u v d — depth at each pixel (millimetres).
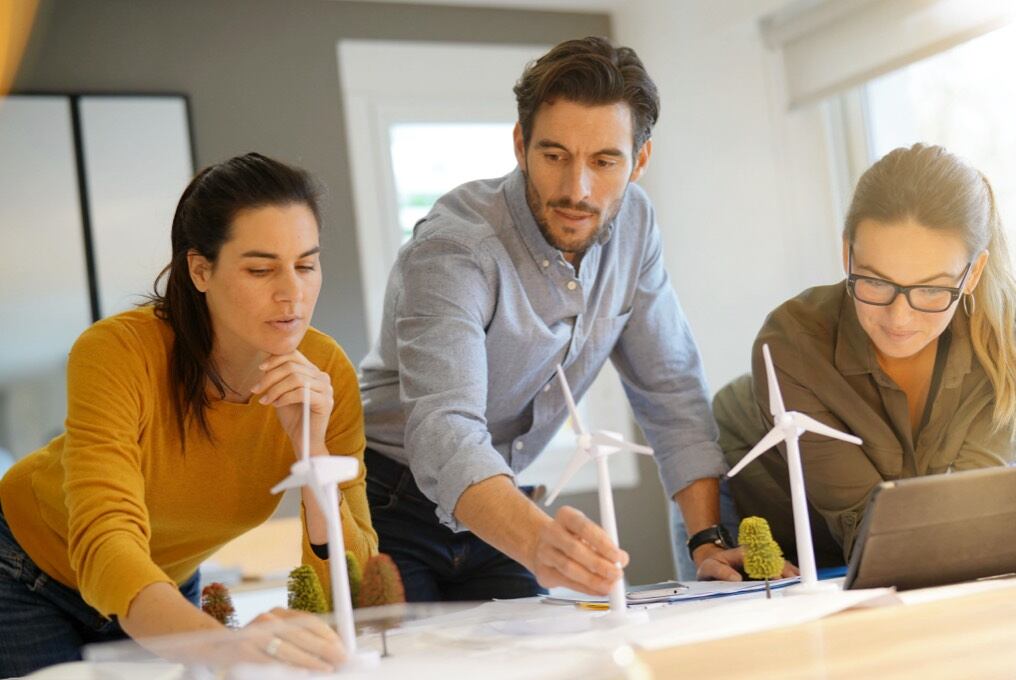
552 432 1978
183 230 1491
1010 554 1359
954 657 981
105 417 1398
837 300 1784
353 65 3957
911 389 1760
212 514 1597
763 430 2010
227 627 1213
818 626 1116
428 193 4090
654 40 4191
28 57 3582
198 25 3787
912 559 1300
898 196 1589
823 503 1782
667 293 2008
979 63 3189
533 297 1799
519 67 4199
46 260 3559
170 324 1521
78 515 1317
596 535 1256
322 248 1539
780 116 3730
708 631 1104
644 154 1845
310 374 1502
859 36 3438
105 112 3648
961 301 1715
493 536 1423
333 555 1127
